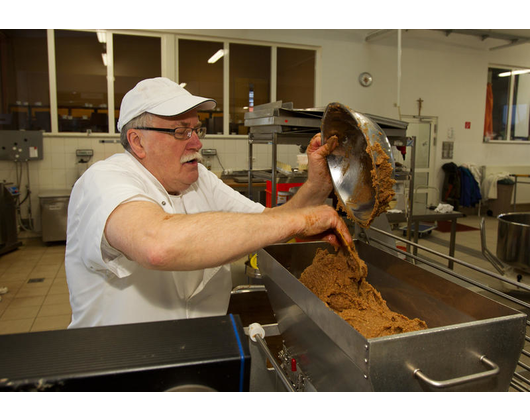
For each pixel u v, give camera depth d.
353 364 0.64
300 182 2.97
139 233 0.67
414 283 1.03
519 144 7.62
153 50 5.48
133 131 0.97
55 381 0.44
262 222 0.74
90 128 5.29
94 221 0.75
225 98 5.82
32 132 4.87
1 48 4.91
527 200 7.55
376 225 1.72
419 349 0.59
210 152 5.72
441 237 5.51
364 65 6.34
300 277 1.12
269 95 6.06
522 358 1.99
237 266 3.70
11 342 0.51
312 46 6.06
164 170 1.00
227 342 0.52
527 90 7.66
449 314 0.90
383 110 6.56
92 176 0.86
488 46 7.08
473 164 7.13
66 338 0.52
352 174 1.05
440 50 6.77
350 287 1.01
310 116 2.50
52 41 4.98
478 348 0.64
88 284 0.96
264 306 1.36
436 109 6.92
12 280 3.67
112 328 0.54
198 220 0.69
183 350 0.50
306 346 0.87
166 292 1.02
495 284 3.45
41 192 4.91
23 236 5.12
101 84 5.28
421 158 6.94
